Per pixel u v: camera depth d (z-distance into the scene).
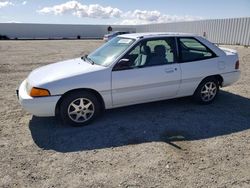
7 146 4.10
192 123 4.94
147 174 3.34
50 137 4.40
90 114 4.86
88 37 53.72
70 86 4.52
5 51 19.42
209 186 3.11
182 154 3.82
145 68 5.02
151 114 5.37
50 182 3.20
